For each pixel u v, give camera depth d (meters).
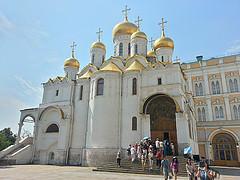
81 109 33.12
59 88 36.34
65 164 30.80
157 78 28.44
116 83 30.41
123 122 28.50
